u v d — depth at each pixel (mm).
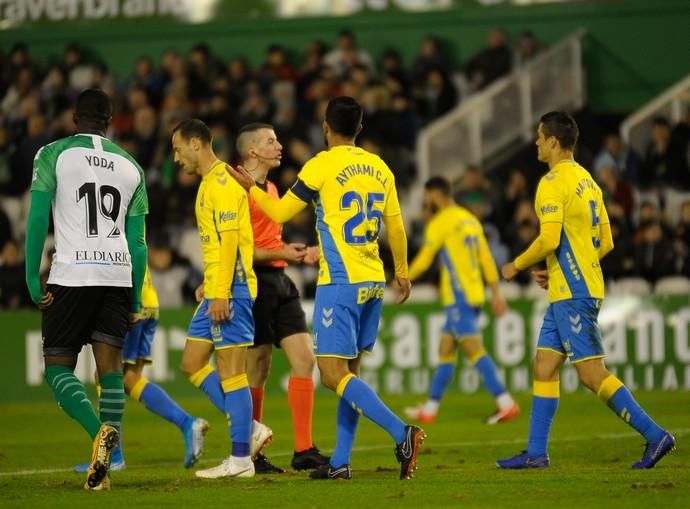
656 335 51688
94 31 78312
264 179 28938
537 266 57906
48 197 23656
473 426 40938
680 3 72312
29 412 48469
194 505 21531
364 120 65938
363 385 24250
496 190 64375
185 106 68562
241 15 77438
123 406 24500
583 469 26422
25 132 69500
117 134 69188
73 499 22453
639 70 72875
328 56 71500
